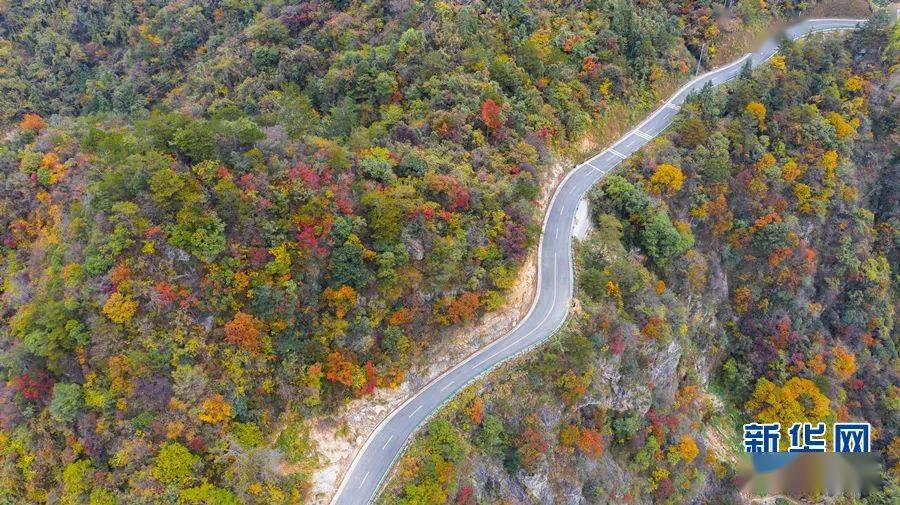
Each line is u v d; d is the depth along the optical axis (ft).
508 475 183.42
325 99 261.44
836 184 284.82
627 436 220.23
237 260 159.53
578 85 271.49
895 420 275.80
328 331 172.04
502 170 224.74
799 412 256.11
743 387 270.87
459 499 165.27
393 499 161.58
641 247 248.52
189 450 147.84
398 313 182.29
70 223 174.29
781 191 276.00
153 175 157.38
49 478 152.05
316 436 167.12
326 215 173.06
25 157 203.10
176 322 154.10
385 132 223.71
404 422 177.88
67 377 156.25
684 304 252.83
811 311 279.49
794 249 269.64
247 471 147.74
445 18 266.98
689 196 261.03
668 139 273.33
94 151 198.18
